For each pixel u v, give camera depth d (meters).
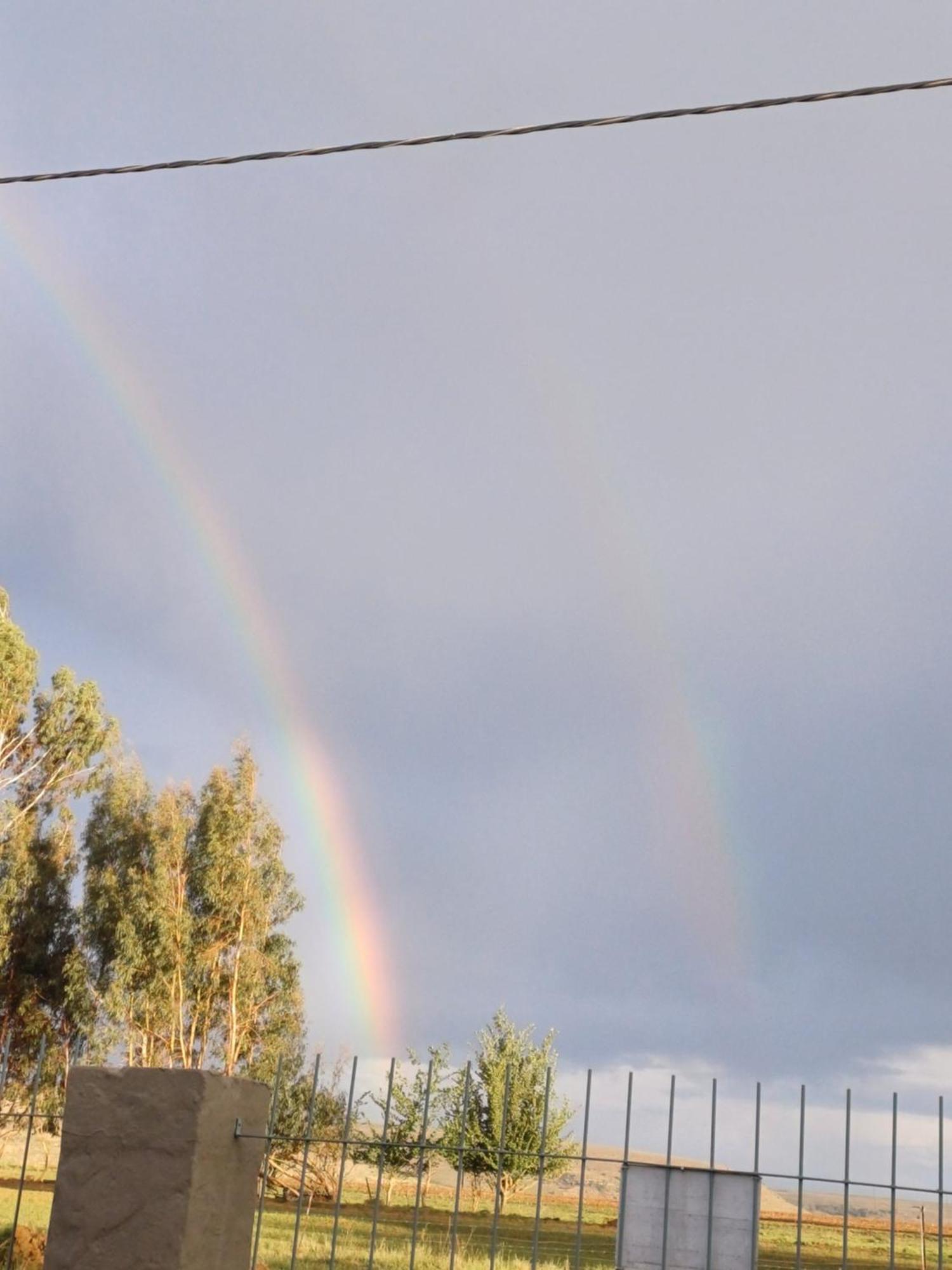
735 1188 6.09
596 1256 19.31
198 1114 6.79
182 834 39.75
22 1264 10.95
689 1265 6.04
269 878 39.78
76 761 42.19
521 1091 16.47
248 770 40.56
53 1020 39.16
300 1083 23.06
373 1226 6.54
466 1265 16.03
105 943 39.12
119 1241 6.69
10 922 40.00
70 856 42.47
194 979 37.69
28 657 41.91
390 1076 6.77
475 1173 15.78
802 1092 6.09
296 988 38.97
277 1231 18.27
